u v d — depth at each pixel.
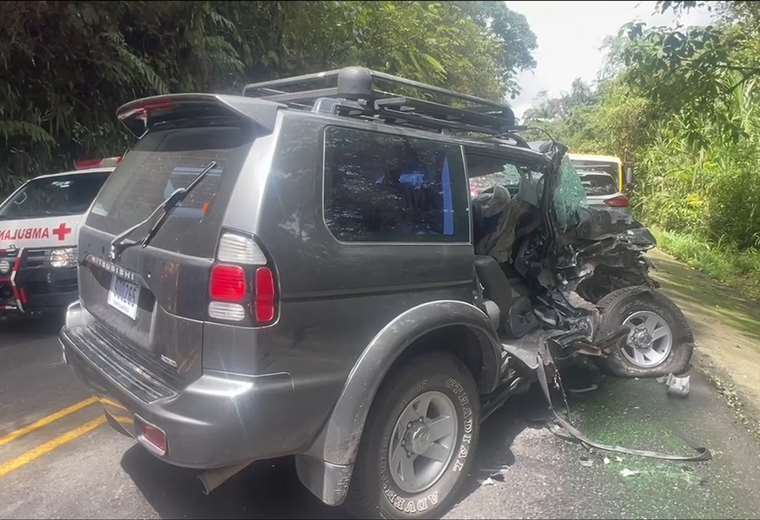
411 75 14.66
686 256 11.48
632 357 4.92
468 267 3.33
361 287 2.71
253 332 2.36
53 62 8.89
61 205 6.16
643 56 8.12
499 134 4.05
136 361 2.82
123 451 3.58
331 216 2.67
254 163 2.51
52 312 5.52
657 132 16.00
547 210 4.42
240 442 2.36
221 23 11.54
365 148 2.91
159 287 2.62
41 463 3.43
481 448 3.76
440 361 2.99
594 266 4.77
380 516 2.81
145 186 3.11
